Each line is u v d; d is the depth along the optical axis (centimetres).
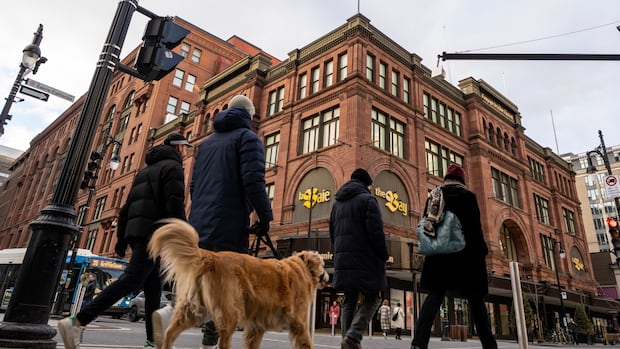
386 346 997
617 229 1284
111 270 1977
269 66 2998
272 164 2527
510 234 3080
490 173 2931
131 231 376
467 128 3014
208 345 376
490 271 2445
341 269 482
